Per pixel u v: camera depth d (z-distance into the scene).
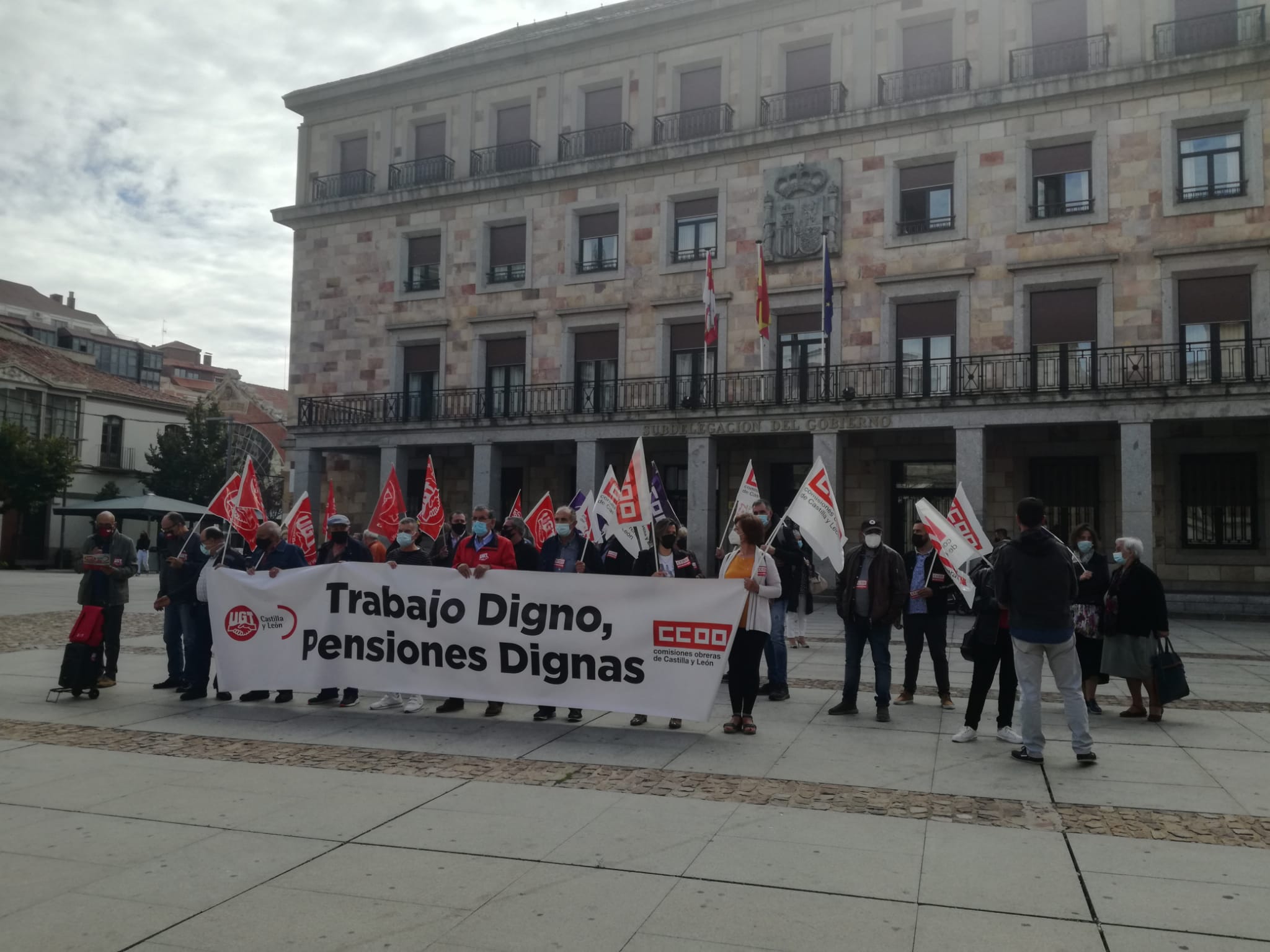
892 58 25.95
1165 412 21.25
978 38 25.02
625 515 10.62
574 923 4.34
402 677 9.39
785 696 10.38
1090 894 4.68
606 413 26.88
